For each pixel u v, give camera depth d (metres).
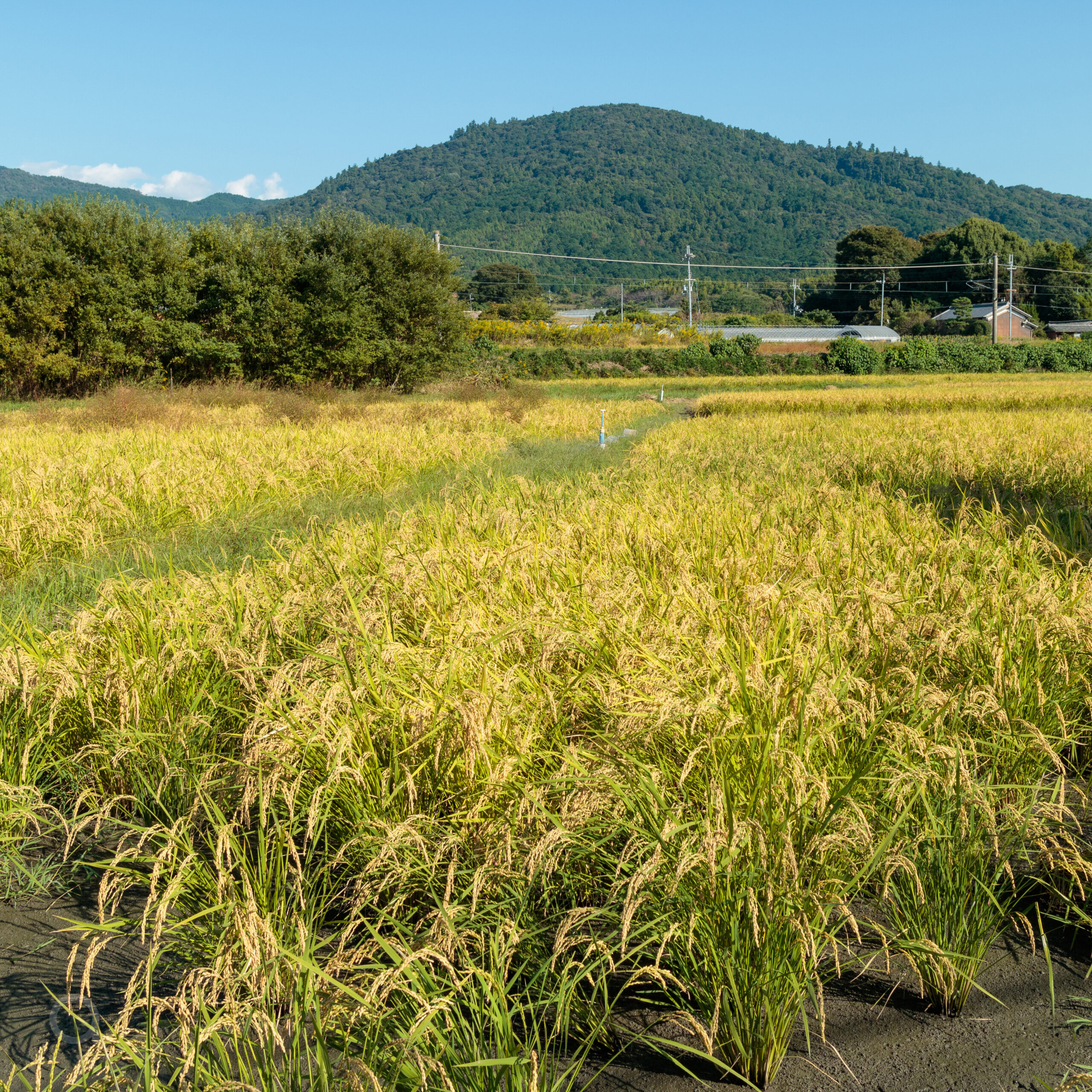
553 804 3.36
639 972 2.74
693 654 4.02
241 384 38.09
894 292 139.62
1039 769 3.90
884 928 3.30
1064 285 136.50
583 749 3.57
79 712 4.51
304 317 42.22
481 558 5.94
